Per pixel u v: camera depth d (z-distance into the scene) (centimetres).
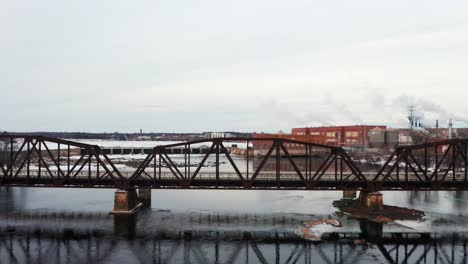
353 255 3619
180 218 5031
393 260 3488
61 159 12875
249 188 5000
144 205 5919
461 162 9150
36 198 6512
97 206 5778
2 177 5144
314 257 3572
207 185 5116
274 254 3653
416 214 5100
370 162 11850
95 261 3447
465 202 6138
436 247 3847
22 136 5131
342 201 6275
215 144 5062
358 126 15850
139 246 3875
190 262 3438
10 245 3881
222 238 4150
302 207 5778
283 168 10569
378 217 4894
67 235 4228
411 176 6812
